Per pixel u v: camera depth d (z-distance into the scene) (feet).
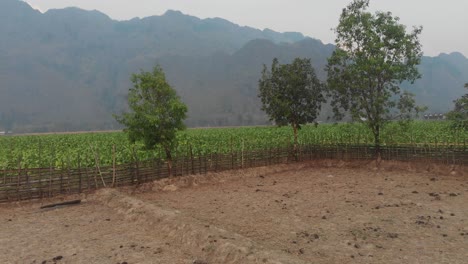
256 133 186.80
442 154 87.51
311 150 110.11
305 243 41.22
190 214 54.34
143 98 75.66
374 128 100.53
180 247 41.04
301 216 52.49
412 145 100.42
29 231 47.26
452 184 73.36
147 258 37.70
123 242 42.80
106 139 169.78
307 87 108.06
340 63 101.19
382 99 92.53
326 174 91.45
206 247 39.34
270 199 64.03
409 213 52.80
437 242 40.88
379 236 43.29
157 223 48.60
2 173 62.08
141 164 75.51
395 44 93.35
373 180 80.53
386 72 93.61
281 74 106.42
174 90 79.15
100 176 69.41
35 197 62.18
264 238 43.04
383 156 98.37
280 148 103.65
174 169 80.33
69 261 37.09
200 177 82.07
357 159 102.89
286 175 91.81
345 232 44.96
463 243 40.37
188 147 97.91
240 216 53.01
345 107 102.47
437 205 56.95
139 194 69.77
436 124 203.62
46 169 64.54
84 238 44.34
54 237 44.80
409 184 74.49
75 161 85.35
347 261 35.99
